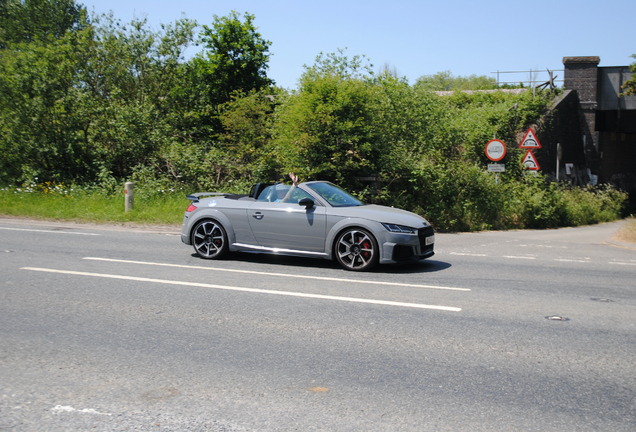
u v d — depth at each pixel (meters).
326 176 14.72
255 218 8.16
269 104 18.84
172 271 7.34
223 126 19.94
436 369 3.82
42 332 4.55
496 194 17.56
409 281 6.98
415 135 17.50
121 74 20.86
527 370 3.82
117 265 7.72
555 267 8.53
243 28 23.34
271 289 6.30
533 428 2.94
